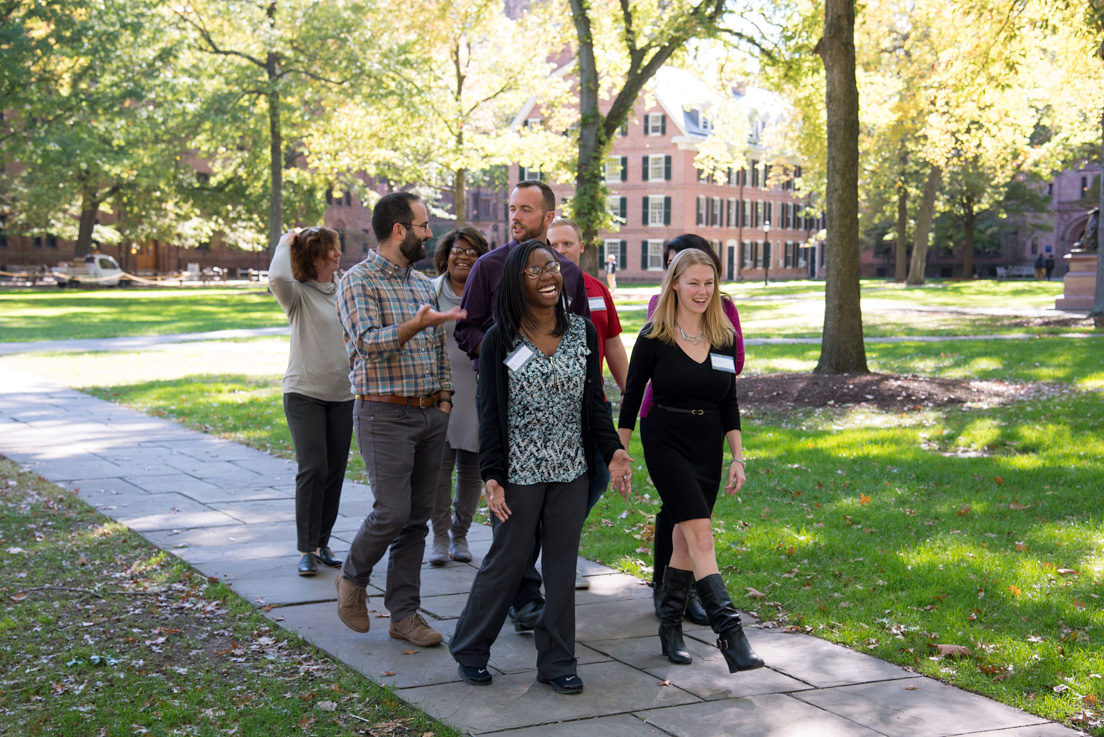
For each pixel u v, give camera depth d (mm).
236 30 37969
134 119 39469
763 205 76812
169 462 9250
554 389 4039
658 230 68625
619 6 23625
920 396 12164
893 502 7480
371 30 35312
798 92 23281
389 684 4156
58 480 8336
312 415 5727
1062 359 15914
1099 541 6316
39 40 35156
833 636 4762
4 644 4594
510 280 4012
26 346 21422
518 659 4516
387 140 36562
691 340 4441
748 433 10680
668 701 4004
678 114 66938
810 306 34656
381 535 4504
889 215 56250
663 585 4566
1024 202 60438
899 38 30047
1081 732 3736
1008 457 9070
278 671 4332
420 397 4582
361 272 4613
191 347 21438
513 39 35719
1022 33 18469
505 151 37125
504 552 4098
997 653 4492
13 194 46844
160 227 51781
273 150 39438
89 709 3922
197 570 5809
